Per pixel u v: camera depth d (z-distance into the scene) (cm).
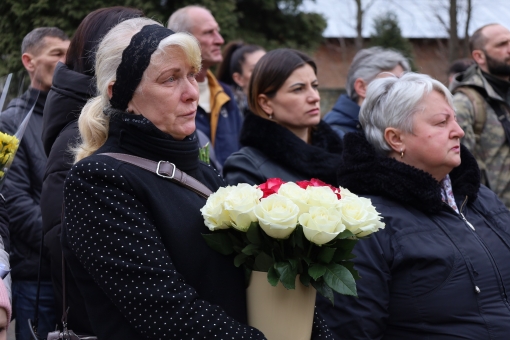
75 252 195
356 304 259
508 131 462
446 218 286
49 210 250
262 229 199
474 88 471
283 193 206
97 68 214
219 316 193
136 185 199
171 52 204
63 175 251
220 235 205
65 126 266
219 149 519
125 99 205
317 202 203
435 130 288
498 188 459
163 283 189
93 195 194
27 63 387
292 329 207
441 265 269
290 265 199
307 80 369
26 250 337
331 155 359
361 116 311
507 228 307
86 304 207
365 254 266
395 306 268
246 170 348
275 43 1497
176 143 210
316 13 1598
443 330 264
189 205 209
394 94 295
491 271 275
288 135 357
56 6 1019
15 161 350
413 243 271
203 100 517
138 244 191
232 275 211
